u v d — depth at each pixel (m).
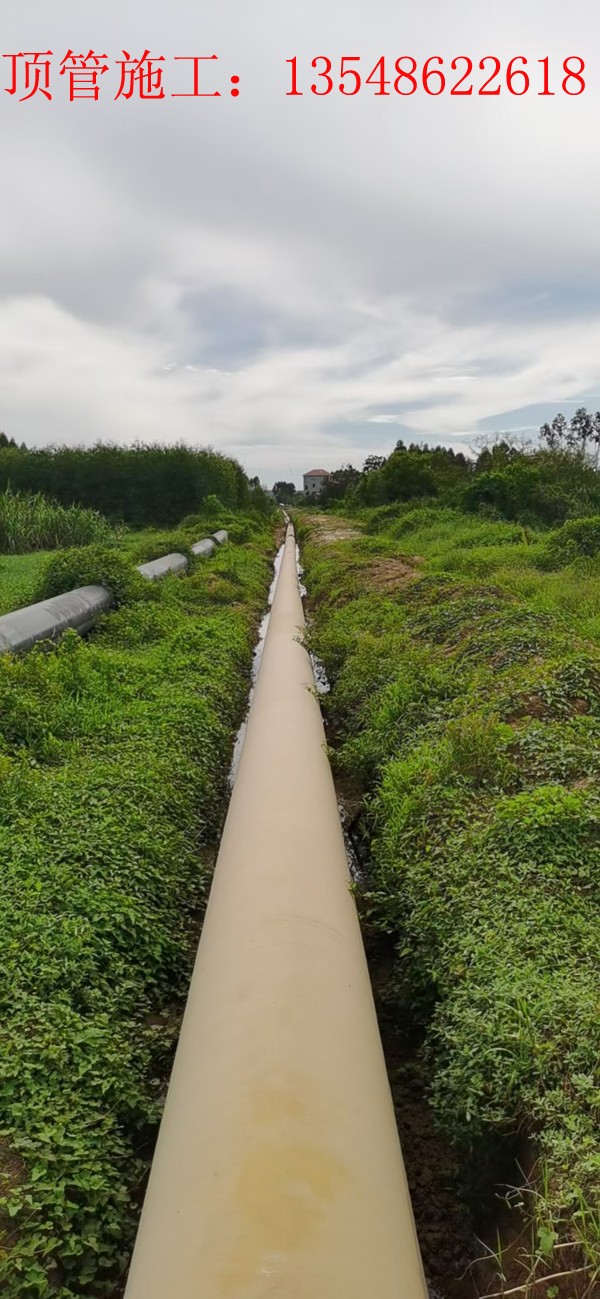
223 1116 2.77
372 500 41.38
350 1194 2.52
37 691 7.93
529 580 13.42
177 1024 4.45
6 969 4.03
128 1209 3.33
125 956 4.58
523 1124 3.23
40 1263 2.89
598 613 10.84
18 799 5.68
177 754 7.07
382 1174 2.71
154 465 35.44
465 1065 3.46
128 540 26.70
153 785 6.25
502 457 33.47
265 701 8.05
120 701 8.41
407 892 4.87
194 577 16.91
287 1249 2.27
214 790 7.23
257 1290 2.17
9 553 23.12
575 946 3.89
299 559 27.88
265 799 5.25
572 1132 2.94
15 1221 2.99
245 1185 2.47
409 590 13.28
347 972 3.70
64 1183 3.13
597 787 5.21
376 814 6.15
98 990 4.18
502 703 6.75
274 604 15.38
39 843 5.11
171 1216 2.52
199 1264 2.29
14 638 9.66
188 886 5.56
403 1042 4.46
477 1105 3.34
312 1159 2.57
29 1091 3.45
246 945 3.69
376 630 11.34
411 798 5.70
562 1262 2.69
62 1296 2.84
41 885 4.68
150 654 10.49
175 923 5.12
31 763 6.48
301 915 3.90
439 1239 3.36
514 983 3.65
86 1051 3.75
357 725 8.15
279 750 6.26
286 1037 3.09
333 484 76.50
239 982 3.44
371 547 21.94
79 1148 3.28
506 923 4.12
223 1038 3.15
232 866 4.54
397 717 7.46
